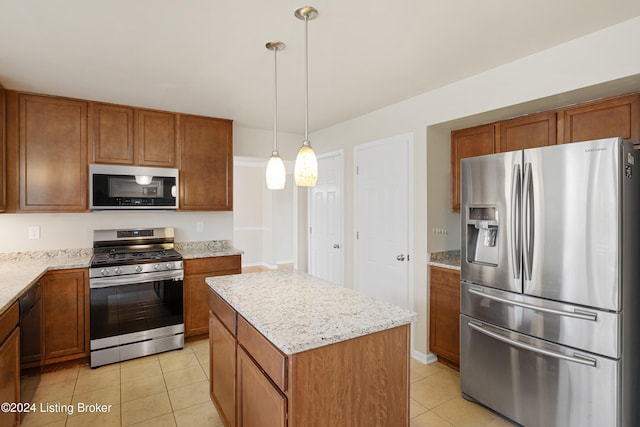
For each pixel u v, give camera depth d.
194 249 3.92
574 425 1.86
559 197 1.90
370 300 1.82
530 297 2.04
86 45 2.12
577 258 1.83
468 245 2.41
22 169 2.90
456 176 3.12
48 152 2.99
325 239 4.38
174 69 2.49
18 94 2.89
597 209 1.76
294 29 1.94
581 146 1.81
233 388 1.86
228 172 3.85
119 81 2.71
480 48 2.18
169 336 3.26
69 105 3.07
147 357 3.15
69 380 2.73
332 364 1.37
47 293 2.78
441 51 2.22
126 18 1.81
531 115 2.57
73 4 1.67
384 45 2.13
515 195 2.08
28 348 2.53
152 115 3.43
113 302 3.00
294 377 1.29
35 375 2.67
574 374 1.86
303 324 1.46
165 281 3.23
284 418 1.31
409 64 2.42
